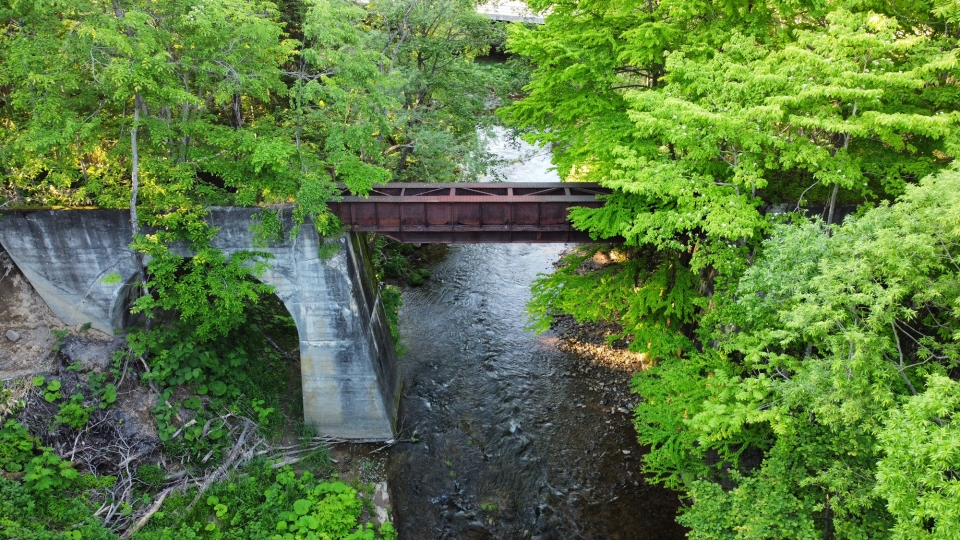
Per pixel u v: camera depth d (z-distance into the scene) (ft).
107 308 56.75
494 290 92.94
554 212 56.95
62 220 52.49
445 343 80.79
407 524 55.36
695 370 48.67
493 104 104.12
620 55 51.44
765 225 43.39
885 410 30.86
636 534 54.54
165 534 46.26
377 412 62.75
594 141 51.83
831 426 32.81
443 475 60.90
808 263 35.50
